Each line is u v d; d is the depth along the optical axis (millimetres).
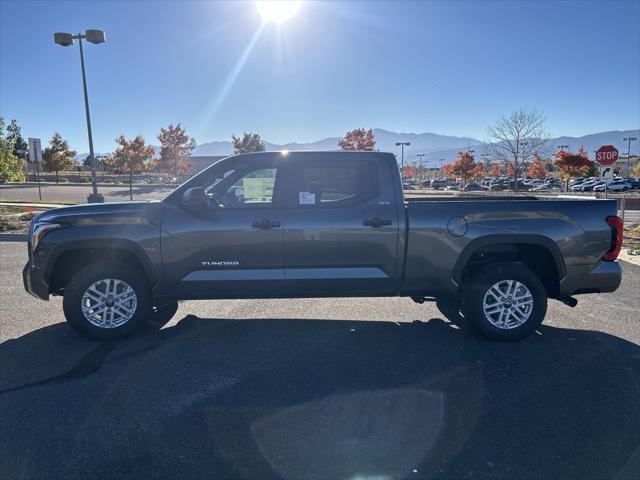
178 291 4926
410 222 4809
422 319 5664
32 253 4883
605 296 6758
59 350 4691
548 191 54531
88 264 4906
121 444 3088
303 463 2881
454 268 4863
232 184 4965
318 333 5172
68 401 3658
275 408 3545
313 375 4113
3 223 14711
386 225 4805
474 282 4855
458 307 6094
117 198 31172
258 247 4820
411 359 4457
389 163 4934
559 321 5605
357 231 4797
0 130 17062
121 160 41688
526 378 4043
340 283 4895
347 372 4168
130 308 4918
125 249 4824
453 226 4812
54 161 55719
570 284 4949
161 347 4770
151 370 4223
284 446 3057
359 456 2945
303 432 3217
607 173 13789
